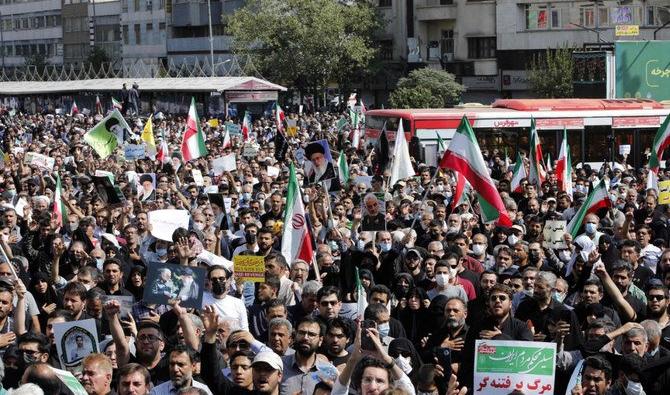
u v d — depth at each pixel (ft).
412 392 45.37
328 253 74.23
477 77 360.89
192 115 135.44
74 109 338.34
